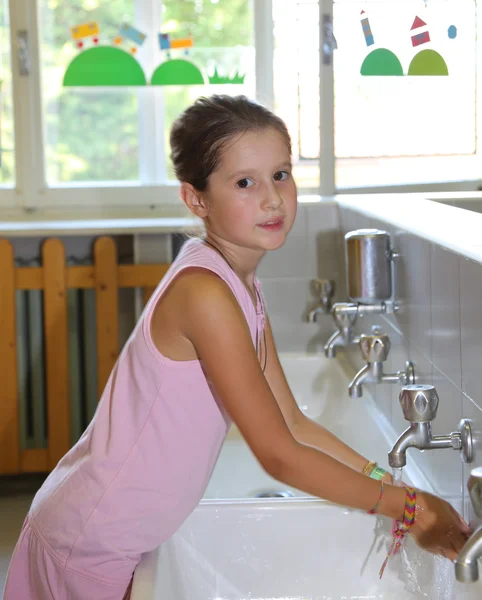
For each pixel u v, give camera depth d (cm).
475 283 115
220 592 129
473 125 281
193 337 108
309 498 133
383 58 291
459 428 119
